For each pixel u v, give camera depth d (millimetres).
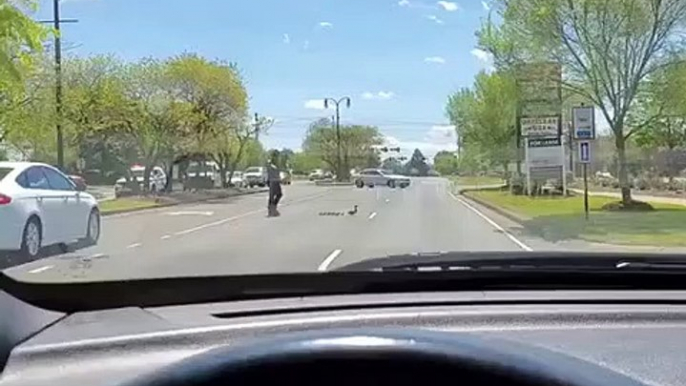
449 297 3531
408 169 63812
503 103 40250
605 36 25672
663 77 25781
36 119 23969
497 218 21547
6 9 11586
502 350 2145
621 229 18000
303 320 3012
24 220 10914
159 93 35562
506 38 26953
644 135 29688
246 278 3703
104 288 3527
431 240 15203
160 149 32781
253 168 50500
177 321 3031
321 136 67688
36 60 20516
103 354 2627
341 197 33906
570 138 33688
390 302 3414
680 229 17844
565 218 21578
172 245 13219
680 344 2816
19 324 2859
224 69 41812
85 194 13312
